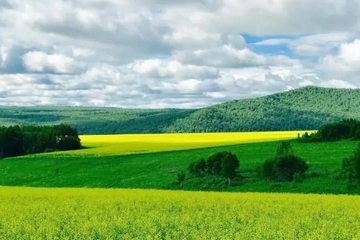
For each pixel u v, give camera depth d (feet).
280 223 76.18
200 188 197.57
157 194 129.18
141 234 70.23
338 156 230.27
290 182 191.21
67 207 98.73
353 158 182.80
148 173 231.50
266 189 186.60
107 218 83.46
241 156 249.55
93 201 110.11
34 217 85.97
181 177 209.67
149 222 77.87
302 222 77.20
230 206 99.40
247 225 75.51
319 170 202.69
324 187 179.73
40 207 98.63
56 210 94.22
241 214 86.02
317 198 116.47
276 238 64.85
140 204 103.96
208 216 85.76
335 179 187.42
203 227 74.90
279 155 204.64
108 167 253.44
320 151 248.52
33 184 234.17
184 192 139.03
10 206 100.48
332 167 206.08
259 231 68.23
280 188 185.37
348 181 179.63
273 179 197.16
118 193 133.39
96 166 258.78
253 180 200.75
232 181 201.05
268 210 92.79
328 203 104.47
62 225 78.33
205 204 103.14
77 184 225.15
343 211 91.30
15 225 76.59
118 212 90.99
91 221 80.28
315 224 75.92
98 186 217.15
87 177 235.40
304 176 193.77
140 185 211.00
